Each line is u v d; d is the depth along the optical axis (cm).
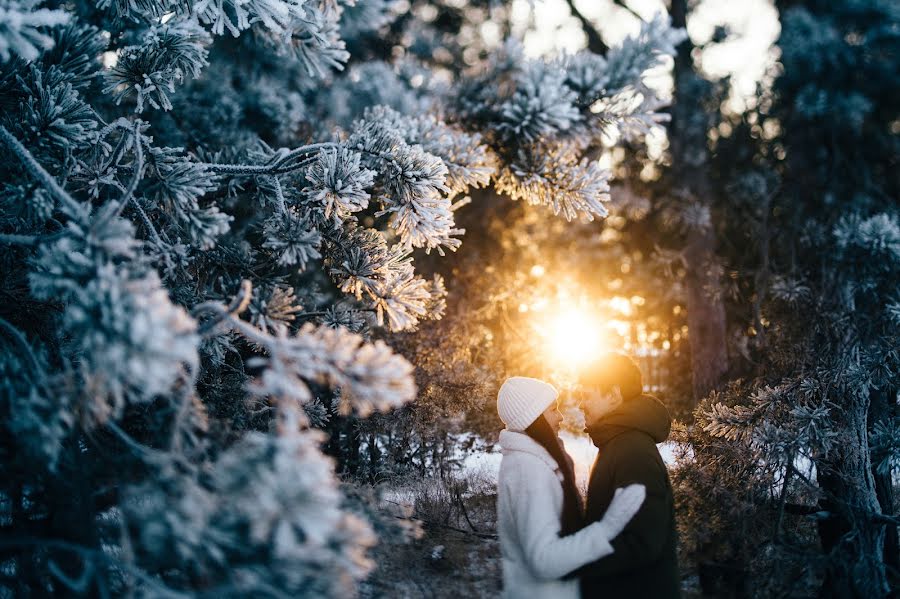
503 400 232
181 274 314
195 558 179
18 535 253
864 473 328
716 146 967
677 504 332
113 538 260
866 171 882
